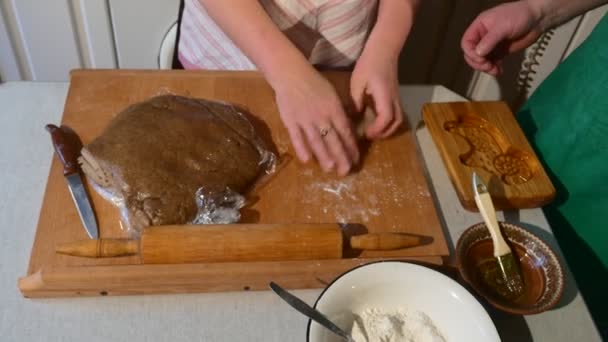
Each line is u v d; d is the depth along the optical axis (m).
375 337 0.63
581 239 0.93
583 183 0.89
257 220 0.73
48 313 0.65
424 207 0.77
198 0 0.87
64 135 0.77
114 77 0.87
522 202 0.80
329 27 0.90
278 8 0.87
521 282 0.70
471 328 0.62
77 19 1.30
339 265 0.69
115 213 0.71
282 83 0.78
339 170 0.78
